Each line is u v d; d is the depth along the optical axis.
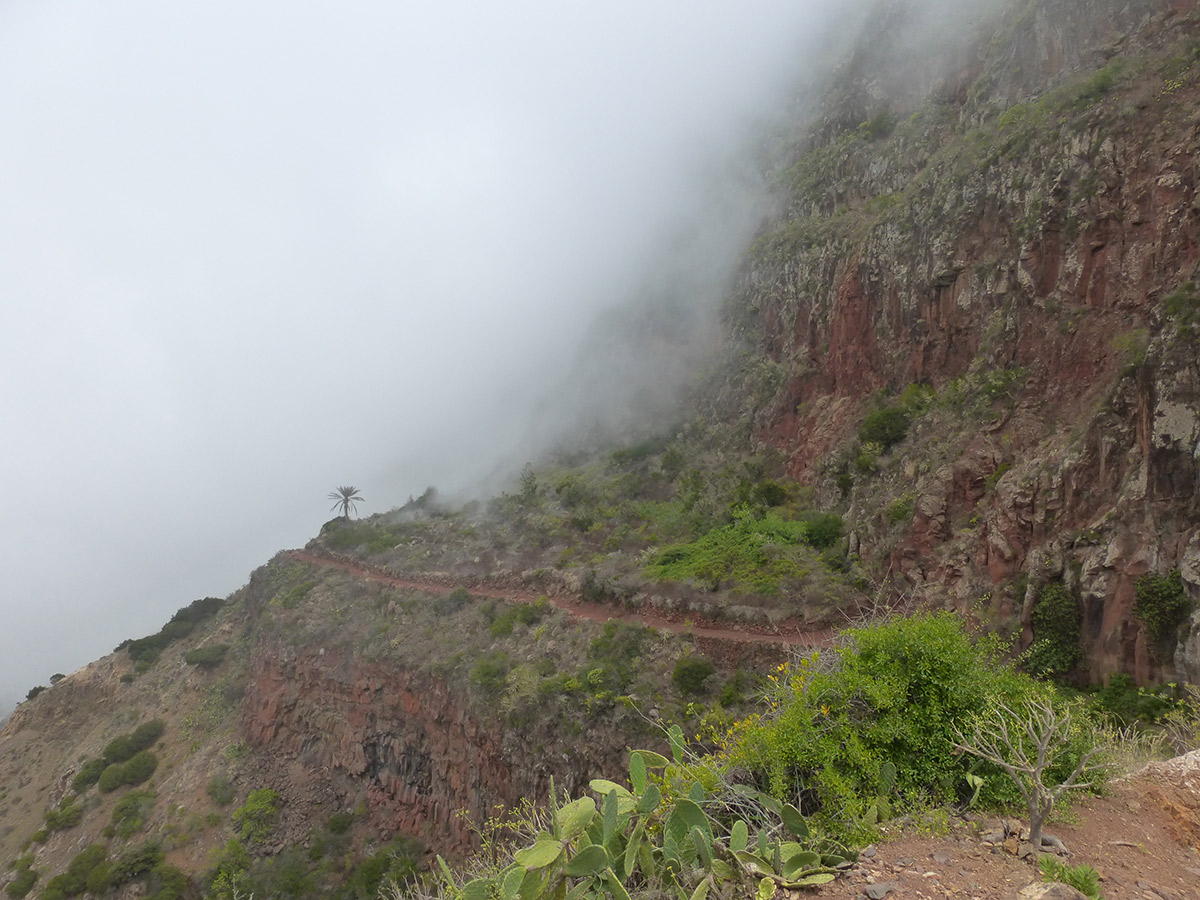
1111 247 24.38
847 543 29.25
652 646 28.23
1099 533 18.91
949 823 6.07
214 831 41.16
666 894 5.36
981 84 40.97
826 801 6.57
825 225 48.91
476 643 35.56
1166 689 15.73
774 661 25.08
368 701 40.19
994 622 20.88
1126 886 5.08
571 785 24.75
